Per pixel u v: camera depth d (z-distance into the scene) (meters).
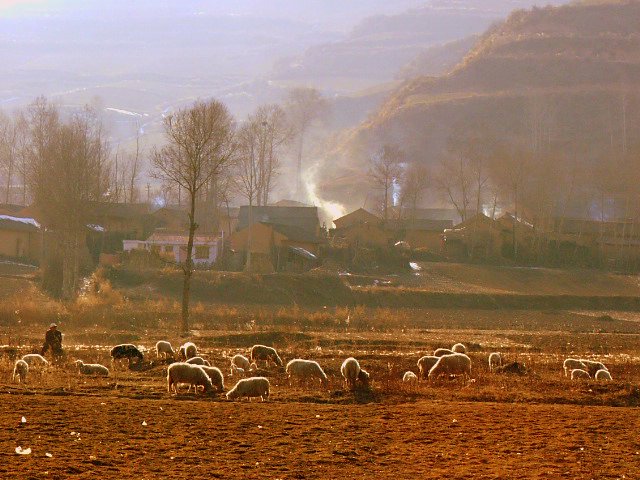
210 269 89.00
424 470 18.16
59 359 34.56
